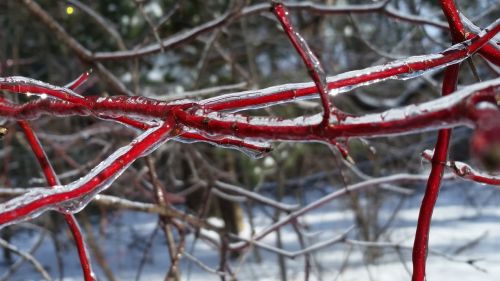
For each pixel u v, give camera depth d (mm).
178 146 5062
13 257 8641
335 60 7395
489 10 3758
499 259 7004
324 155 9031
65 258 8539
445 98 569
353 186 3359
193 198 8172
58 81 7930
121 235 8336
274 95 903
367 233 6508
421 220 958
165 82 9125
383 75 883
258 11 3312
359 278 6324
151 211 3021
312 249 3410
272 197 9797
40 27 7637
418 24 3104
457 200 10984
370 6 3221
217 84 8742
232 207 9555
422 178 3285
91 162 4113
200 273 7465
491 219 9320
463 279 6383
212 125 761
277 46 8047
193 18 8297
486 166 481
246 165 8844
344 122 648
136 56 3641
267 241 8773
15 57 5801
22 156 6918
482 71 5332
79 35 8672
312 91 899
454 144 8570
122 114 899
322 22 6832
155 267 7906
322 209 10227
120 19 8734
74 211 757
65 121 6129
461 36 1006
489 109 519
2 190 1906
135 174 4562
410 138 8664
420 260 946
